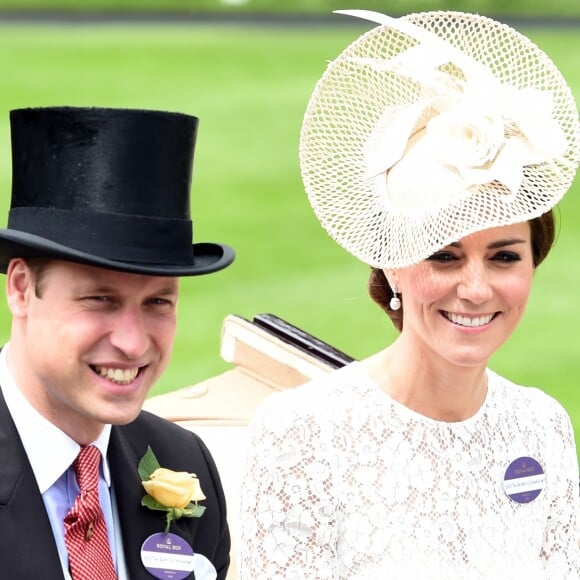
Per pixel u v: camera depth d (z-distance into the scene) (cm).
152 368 1128
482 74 1236
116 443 1216
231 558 1515
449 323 1226
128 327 1096
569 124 1255
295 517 1237
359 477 1250
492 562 1270
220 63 8644
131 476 1210
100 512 1146
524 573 1285
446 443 1279
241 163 6300
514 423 1320
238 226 5456
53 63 8412
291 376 1722
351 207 1264
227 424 1666
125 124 1105
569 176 1221
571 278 4828
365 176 1261
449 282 1212
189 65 8550
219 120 7100
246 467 1270
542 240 1245
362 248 1244
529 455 1319
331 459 1245
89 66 8381
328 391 1277
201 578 1222
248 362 1755
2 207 5466
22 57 8562
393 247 1222
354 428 1261
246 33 9800
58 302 1090
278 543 1235
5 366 1167
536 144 1210
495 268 1220
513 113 1223
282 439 1245
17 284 1119
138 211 1110
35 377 1132
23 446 1141
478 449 1291
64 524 1134
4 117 6962
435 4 10500
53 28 9762
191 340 4178
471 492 1278
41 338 1100
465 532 1266
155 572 1193
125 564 1188
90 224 1102
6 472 1127
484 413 1307
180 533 1215
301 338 1747
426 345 1255
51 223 1107
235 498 1546
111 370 1105
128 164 1108
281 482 1239
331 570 1238
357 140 1279
